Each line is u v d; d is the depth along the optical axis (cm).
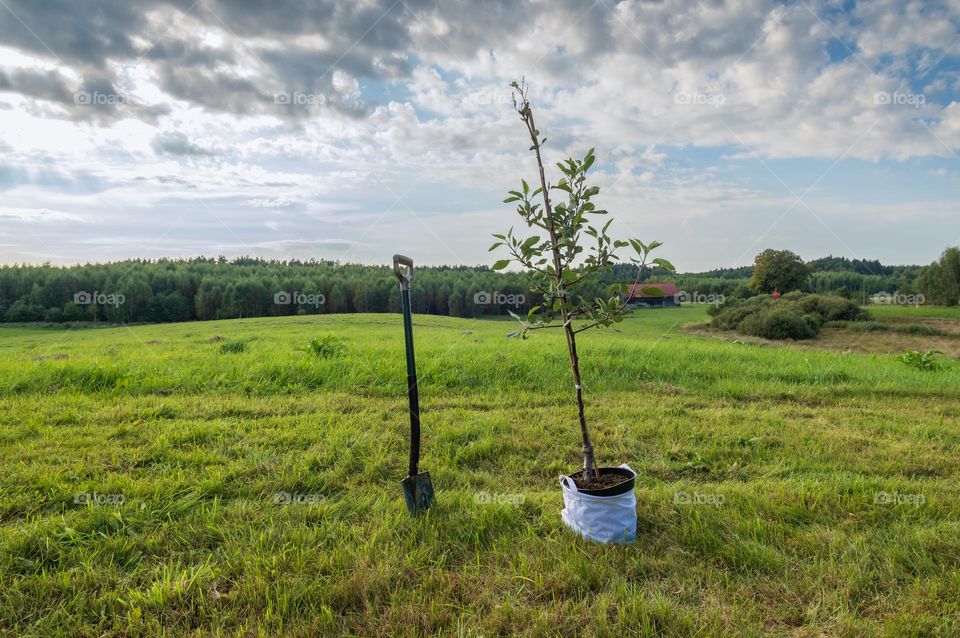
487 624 233
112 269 6116
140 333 2397
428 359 881
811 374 881
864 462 457
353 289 5825
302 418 562
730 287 6725
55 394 668
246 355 955
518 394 706
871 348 2689
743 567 279
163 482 378
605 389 750
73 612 245
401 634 228
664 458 467
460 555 295
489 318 4981
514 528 323
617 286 314
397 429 536
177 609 245
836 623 235
